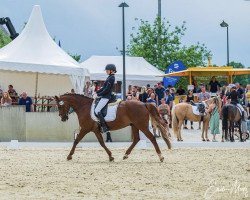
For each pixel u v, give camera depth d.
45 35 36.06
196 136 33.41
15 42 35.41
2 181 15.93
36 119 29.95
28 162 20.70
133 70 47.97
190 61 63.19
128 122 21.55
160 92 35.62
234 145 28.34
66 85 37.81
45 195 13.57
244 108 32.72
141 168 19.11
